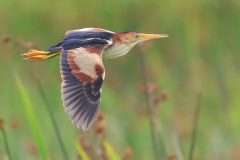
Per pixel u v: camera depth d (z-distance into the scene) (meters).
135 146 14.06
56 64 18.89
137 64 19.41
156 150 11.09
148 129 14.46
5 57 18.16
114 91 19.25
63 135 13.98
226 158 13.88
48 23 21.84
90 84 8.02
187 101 17.89
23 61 18.25
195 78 19.00
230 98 17.62
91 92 8.00
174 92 18.16
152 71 18.56
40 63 18.34
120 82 19.67
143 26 22.02
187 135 15.01
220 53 20.61
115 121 14.49
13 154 13.36
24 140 14.42
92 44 8.43
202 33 21.16
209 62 20.19
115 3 22.00
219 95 17.95
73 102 7.91
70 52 8.25
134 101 16.55
